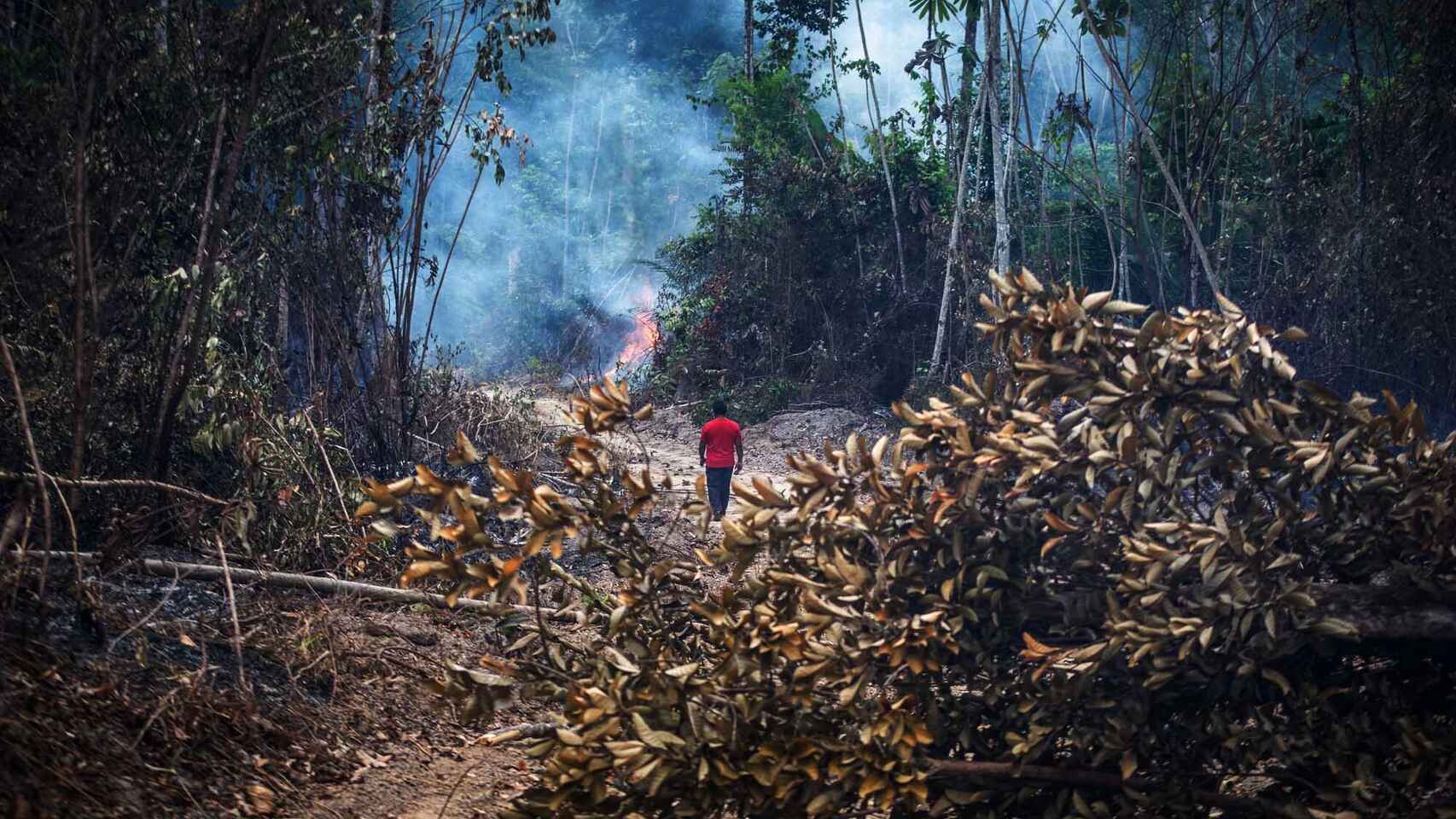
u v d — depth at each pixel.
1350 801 3.39
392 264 9.20
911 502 3.75
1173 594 3.57
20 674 3.68
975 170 23.22
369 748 4.63
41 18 6.07
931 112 23.23
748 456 18.61
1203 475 3.81
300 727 4.47
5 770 3.14
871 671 3.54
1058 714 3.59
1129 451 3.56
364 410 8.76
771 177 23.61
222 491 6.59
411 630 6.07
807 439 19.50
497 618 4.21
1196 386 3.66
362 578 6.72
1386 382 11.41
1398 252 11.24
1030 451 3.61
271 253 7.79
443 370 11.92
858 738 3.62
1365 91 14.37
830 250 23.41
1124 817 3.57
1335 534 3.59
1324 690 3.59
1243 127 14.70
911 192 23.23
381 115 8.18
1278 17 15.38
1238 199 15.04
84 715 3.71
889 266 23.44
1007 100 22.20
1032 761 3.69
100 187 5.81
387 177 8.58
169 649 4.55
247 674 4.67
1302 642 3.48
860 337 22.78
